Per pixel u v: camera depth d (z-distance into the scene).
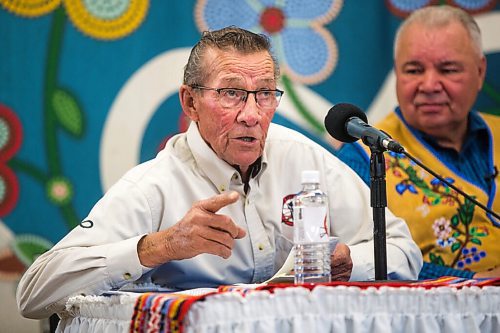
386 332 3.64
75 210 6.91
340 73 7.43
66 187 6.91
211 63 4.92
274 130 5.58
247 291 3.50
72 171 6.92
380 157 4.29
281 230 5.22
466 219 6.72
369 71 7.47
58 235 6.88
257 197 5.23
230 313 3.42
